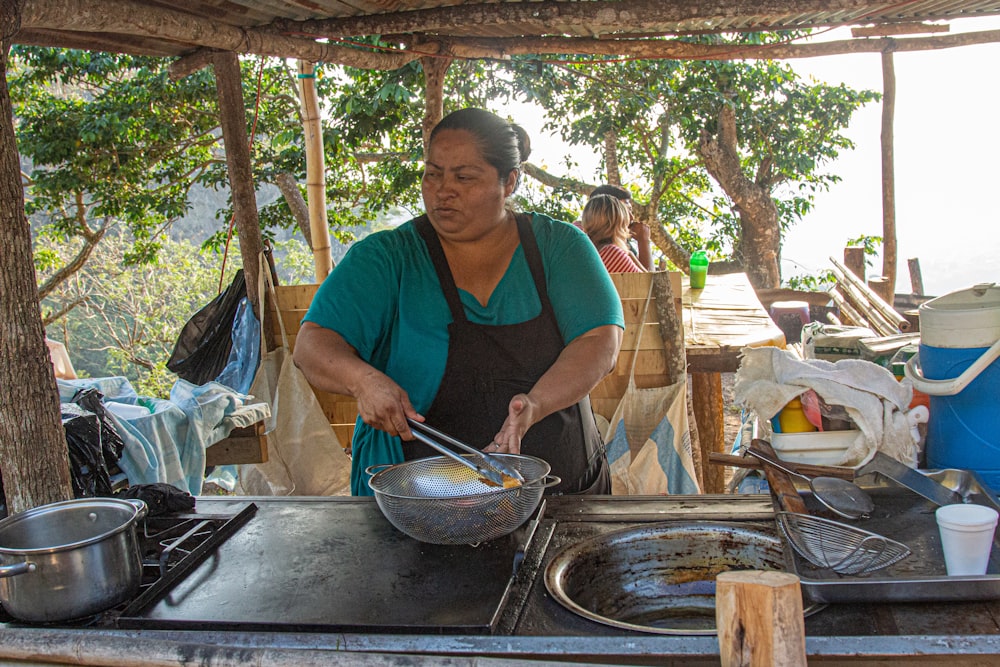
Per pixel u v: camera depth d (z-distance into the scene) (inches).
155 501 64.8
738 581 33.6
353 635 43.4
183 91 348.8
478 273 72.6
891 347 95.0
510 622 46.3
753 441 71.2
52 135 353.7
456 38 173.6
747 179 366.3
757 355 77.0
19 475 68.8
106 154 358.3
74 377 151.6
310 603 48.9
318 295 72.1
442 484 63.4
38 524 53.4
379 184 421.1
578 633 44.8
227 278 578.9
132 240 629.9
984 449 70.6
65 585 47.6
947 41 185.6
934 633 42.4
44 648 43.6
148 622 47.2
